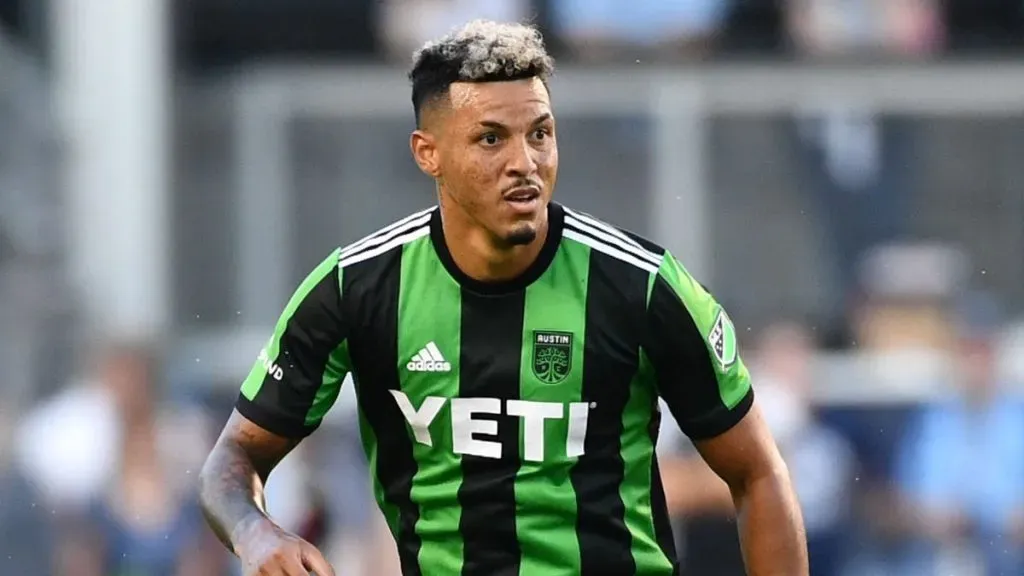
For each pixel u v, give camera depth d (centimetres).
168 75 3394
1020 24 3616
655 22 3472
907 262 3175
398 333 1373
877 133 3238
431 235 1383
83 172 3316
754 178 3206
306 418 1409
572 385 1362
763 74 3225
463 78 1303
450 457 1377
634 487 1392
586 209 3209
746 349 3119
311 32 3625
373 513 2891
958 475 3045
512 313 1366
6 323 3166
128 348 3006
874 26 3538
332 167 3250
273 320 3222
